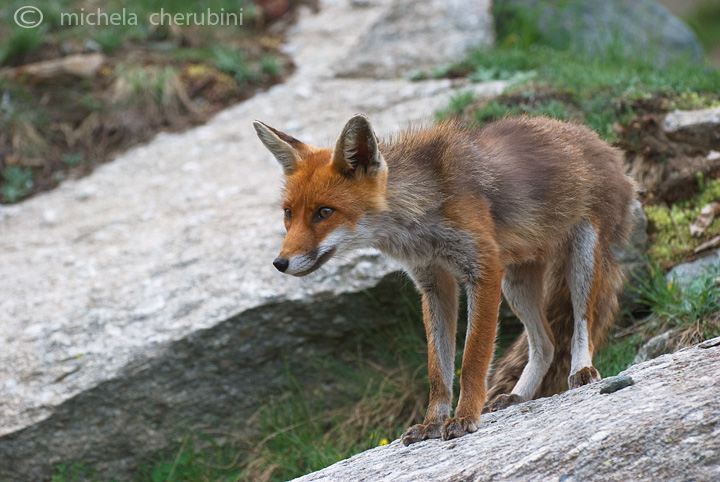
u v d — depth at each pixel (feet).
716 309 29.19
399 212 23.80
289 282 35.09
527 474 17.47
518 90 43.19
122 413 34.12
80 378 33.76
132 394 33.99
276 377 35.63
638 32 59.57
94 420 33.88
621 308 33.45
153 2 63.21
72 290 38.29
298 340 35.32
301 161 24.23
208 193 43.96
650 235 34.68
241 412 35.35
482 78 48.96
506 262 25.26
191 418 34.86
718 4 108.88
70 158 50.60
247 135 49.60
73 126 53.06
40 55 56.80
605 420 18.34
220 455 34.68
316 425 34.35
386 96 49.24
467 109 42.60
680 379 19.60
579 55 53.62
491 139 26.50
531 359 27.04
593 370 24.11
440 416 23.40
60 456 33.81
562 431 18.60
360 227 23.43
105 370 33.76
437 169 24.11
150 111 53.31
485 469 18.10
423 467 19.60
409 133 26.03
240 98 54.80
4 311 37.73
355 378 35.63
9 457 33.45
